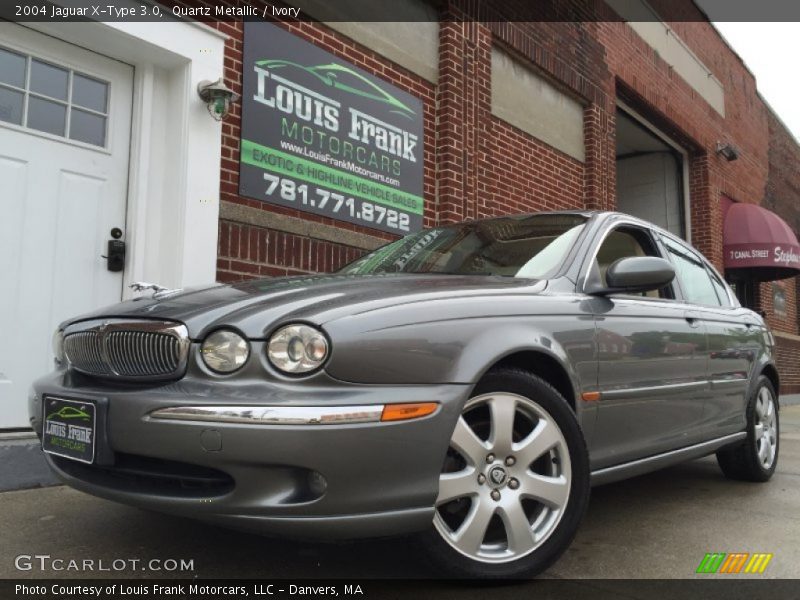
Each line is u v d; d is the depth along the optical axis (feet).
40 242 13.41
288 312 6.92
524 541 7.65
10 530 9.29
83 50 14.19
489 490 7.52
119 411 6.89
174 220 14.64
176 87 15.01
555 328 8.54
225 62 15.64
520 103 25.46
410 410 6.76
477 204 22.49
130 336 7.31
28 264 13.20
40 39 13.57
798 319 52.29
